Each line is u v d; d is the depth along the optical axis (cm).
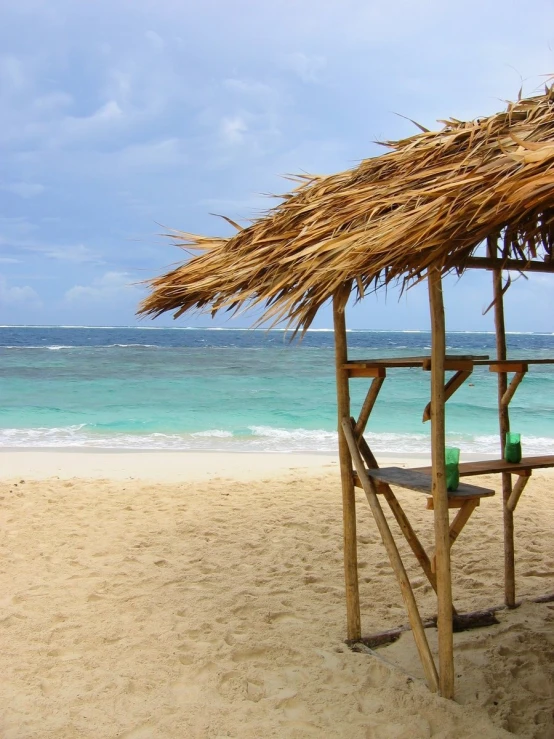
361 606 382
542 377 2233
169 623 356
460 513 271
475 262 282
